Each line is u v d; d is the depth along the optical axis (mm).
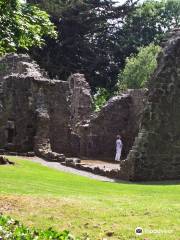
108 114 40250
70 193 17781
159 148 25797
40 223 12734
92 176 26188
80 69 64750
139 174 25328
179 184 23391
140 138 25672
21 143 35156
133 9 68125
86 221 13016
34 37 17281
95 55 65875
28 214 13523
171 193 18922
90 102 43312
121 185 22250
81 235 11859
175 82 26078
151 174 25562
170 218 13336
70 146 37125
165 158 25828
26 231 9875
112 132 40250
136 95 39500
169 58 26109
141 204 15297
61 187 19312
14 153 33562
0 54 18203
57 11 62094
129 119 40344
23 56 41562
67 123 36938
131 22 76500
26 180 20250
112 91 68062
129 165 25562
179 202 15969
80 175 25766
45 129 34844
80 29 64438
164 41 27750
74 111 43625
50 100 36406
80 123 42312
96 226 12578
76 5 63594
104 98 68438
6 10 16422
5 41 16688
